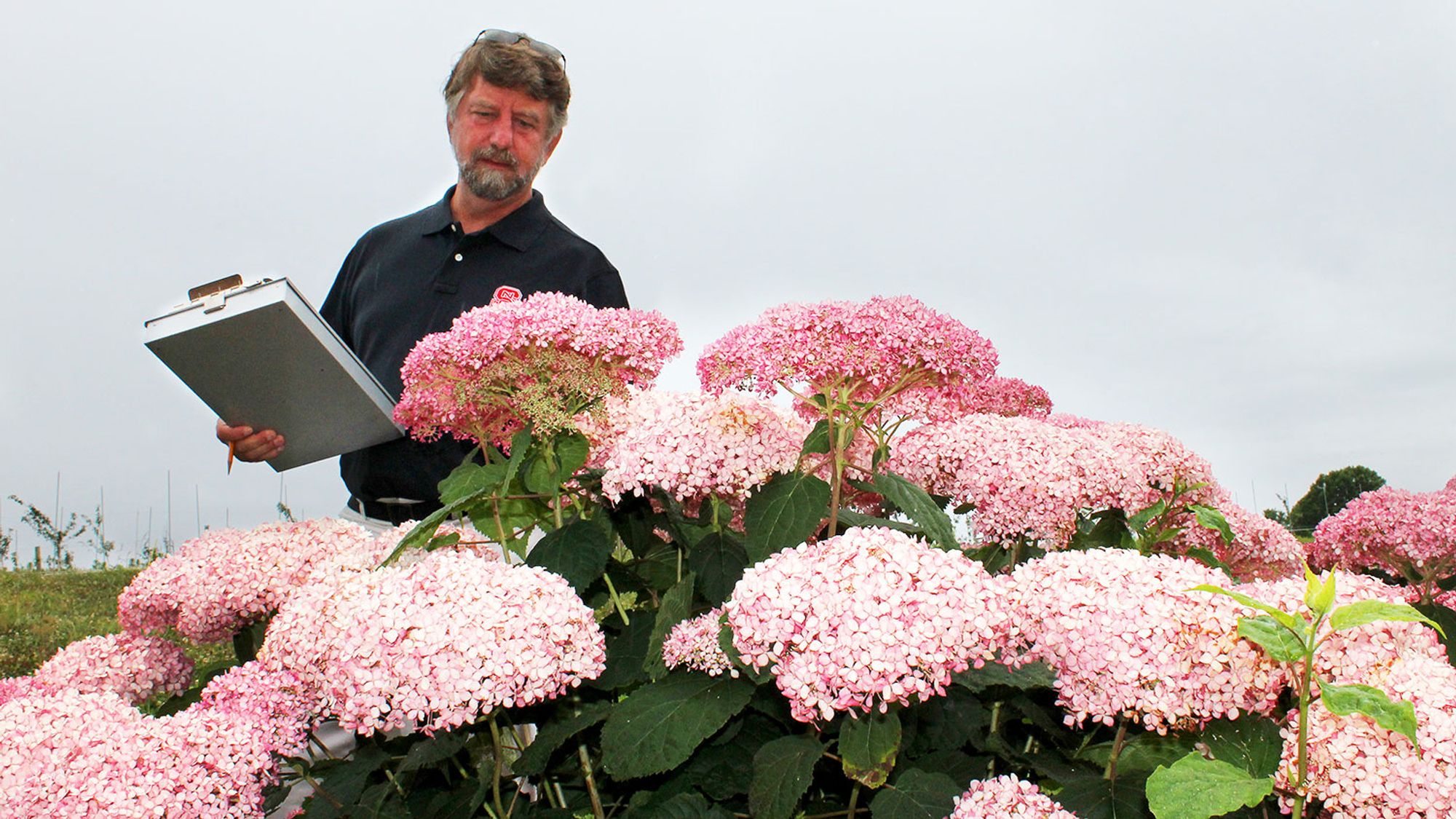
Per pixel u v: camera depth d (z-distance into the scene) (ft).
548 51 13.65
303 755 9.89
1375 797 4.81
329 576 7.23
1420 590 10.84
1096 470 8.63
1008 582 6.25
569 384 7.90
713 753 7.40
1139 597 5.62
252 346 9.08
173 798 6.12
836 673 5.46
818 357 7.29
